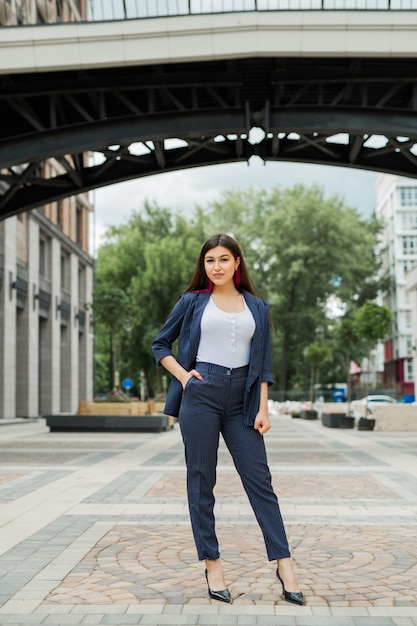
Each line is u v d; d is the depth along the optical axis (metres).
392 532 5.40
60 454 12.99
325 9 15.90
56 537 5.19
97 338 68.50
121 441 16.97
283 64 16.50
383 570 4.18
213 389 3.54
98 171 18.94
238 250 3.69
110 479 8.95
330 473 9.67
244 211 59.22
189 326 3.65
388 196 81.75
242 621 3.23
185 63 16.88
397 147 18.03
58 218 41.25
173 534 5.30
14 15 25.36
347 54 15.89
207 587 3.80
